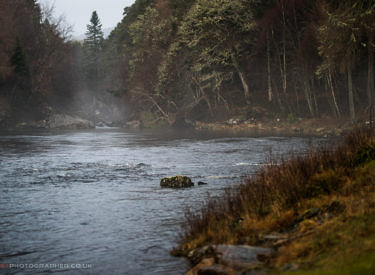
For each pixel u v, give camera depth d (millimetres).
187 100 75812
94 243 7887
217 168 19375
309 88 57438
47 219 9875
